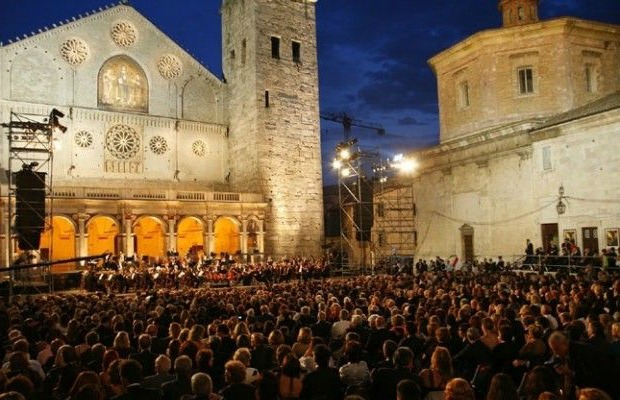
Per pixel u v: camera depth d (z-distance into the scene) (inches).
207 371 361.7
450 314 549.0
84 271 1494.8
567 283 783.1
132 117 1994.3
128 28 2026.3
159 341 483.5
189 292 1105.4
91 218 1678.2
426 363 417.7
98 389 277.3
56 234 1872.5
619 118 1262.3
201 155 2153.1
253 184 2052.2
